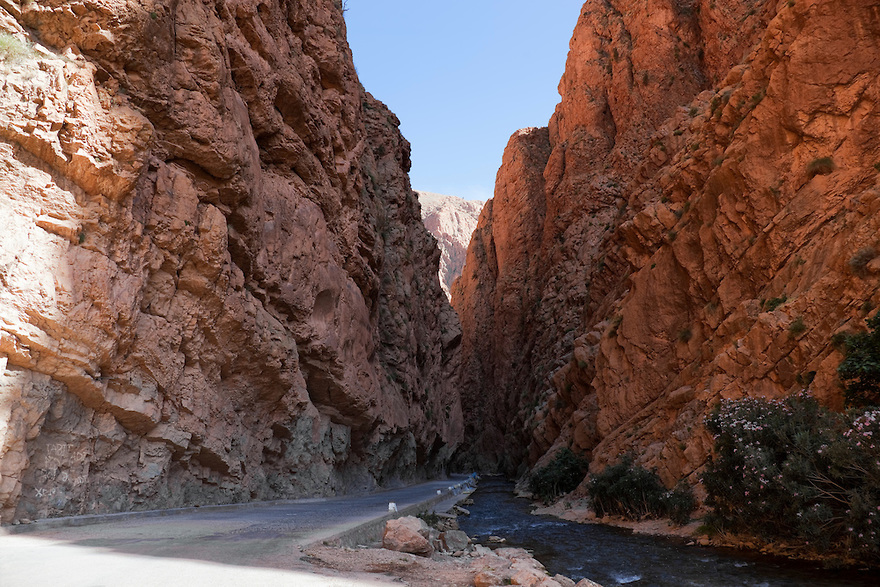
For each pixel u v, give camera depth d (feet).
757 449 48.78
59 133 41.34
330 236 91.97
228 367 60.85
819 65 70.85
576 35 223.30
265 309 70.64
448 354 217.15
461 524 76.74
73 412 40.86
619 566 44.73
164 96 53.47
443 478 200.95
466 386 297.12
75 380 39.93
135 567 22.59
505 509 99.96
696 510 63.93
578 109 215.51
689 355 86.43
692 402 74.84
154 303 50.55
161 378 49.34
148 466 47.75
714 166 90.07
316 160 87.40
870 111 66.33
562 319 190.80
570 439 122.21
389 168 156.35
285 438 73.56
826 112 69.92
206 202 59.93
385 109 171.94
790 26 77.41
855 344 46.83
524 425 192.03
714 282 84.64
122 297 44.55
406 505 67.10
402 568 28.02
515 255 270.26
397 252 149.89
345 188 100.68
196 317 54.49
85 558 24.49
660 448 78.74
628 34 201.26
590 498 86.07
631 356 96.58
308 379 83.97
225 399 61.16
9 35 40.70
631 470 75.46
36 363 37.68
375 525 41.86
